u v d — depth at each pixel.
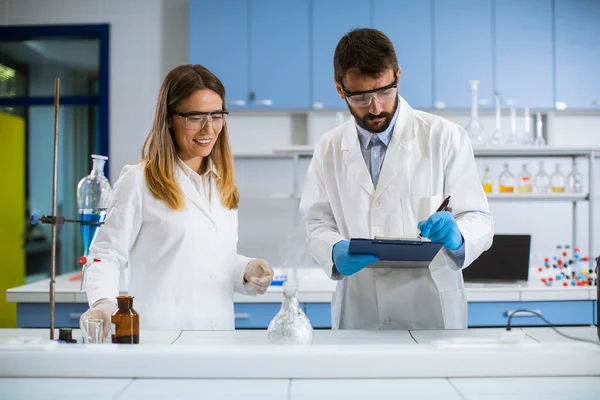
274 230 3.89
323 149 1.86
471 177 1.72
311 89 3.56
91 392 1.08
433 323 1.72
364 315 1.78
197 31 3.58
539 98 3.55
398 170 1.72
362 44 1.48
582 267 3.59
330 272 1.64
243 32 3.57
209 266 1.70
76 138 4.30
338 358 1.14
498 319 2.99
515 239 3.17
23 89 4.22
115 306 1.42
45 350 1.18
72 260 4.38
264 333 1.45
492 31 3.54
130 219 1.66
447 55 3.54
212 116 1.63
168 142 1.68
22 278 4.62
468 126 3.41
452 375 1.15
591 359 1.15
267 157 3.88
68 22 3.93
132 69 3.92
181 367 1.15
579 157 3.81
